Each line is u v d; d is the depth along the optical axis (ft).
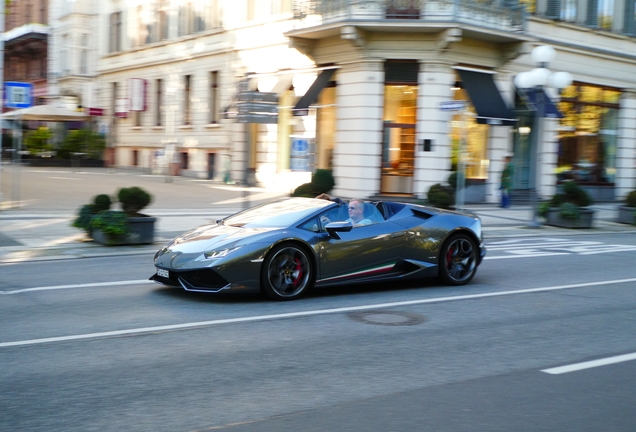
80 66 146.51
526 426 14.40
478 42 76.23
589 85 90.58
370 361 19.10
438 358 19.52
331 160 80.53
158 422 14.28
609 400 16.17
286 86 85.92
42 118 121.39
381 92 74.95
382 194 75.82
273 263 26.50
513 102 81.00
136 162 129.39
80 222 43.06
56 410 14.90
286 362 18.83
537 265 38.91
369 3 71.72
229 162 98.58
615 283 33.19
